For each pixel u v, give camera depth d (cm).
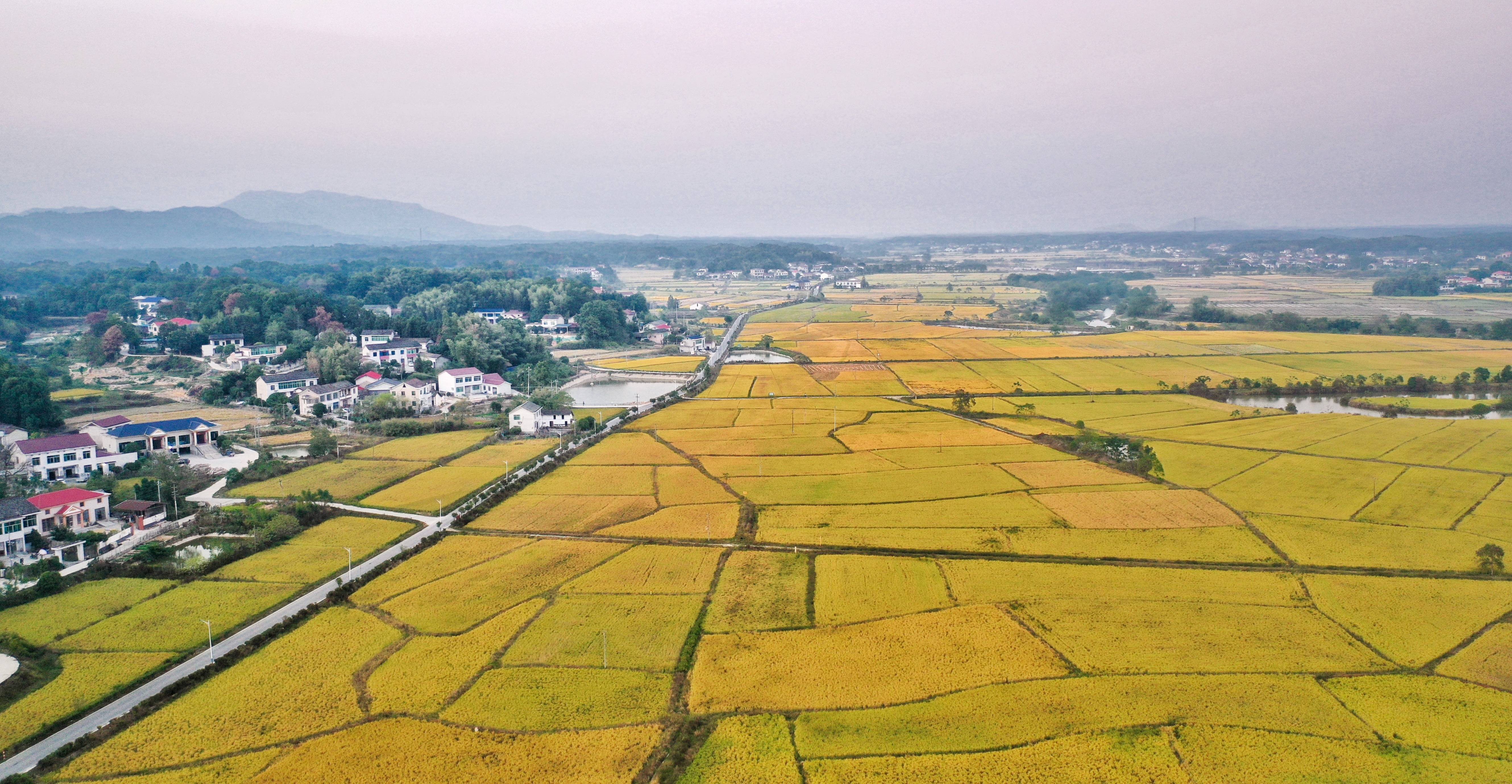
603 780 5906
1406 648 7631
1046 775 5906
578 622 8231
